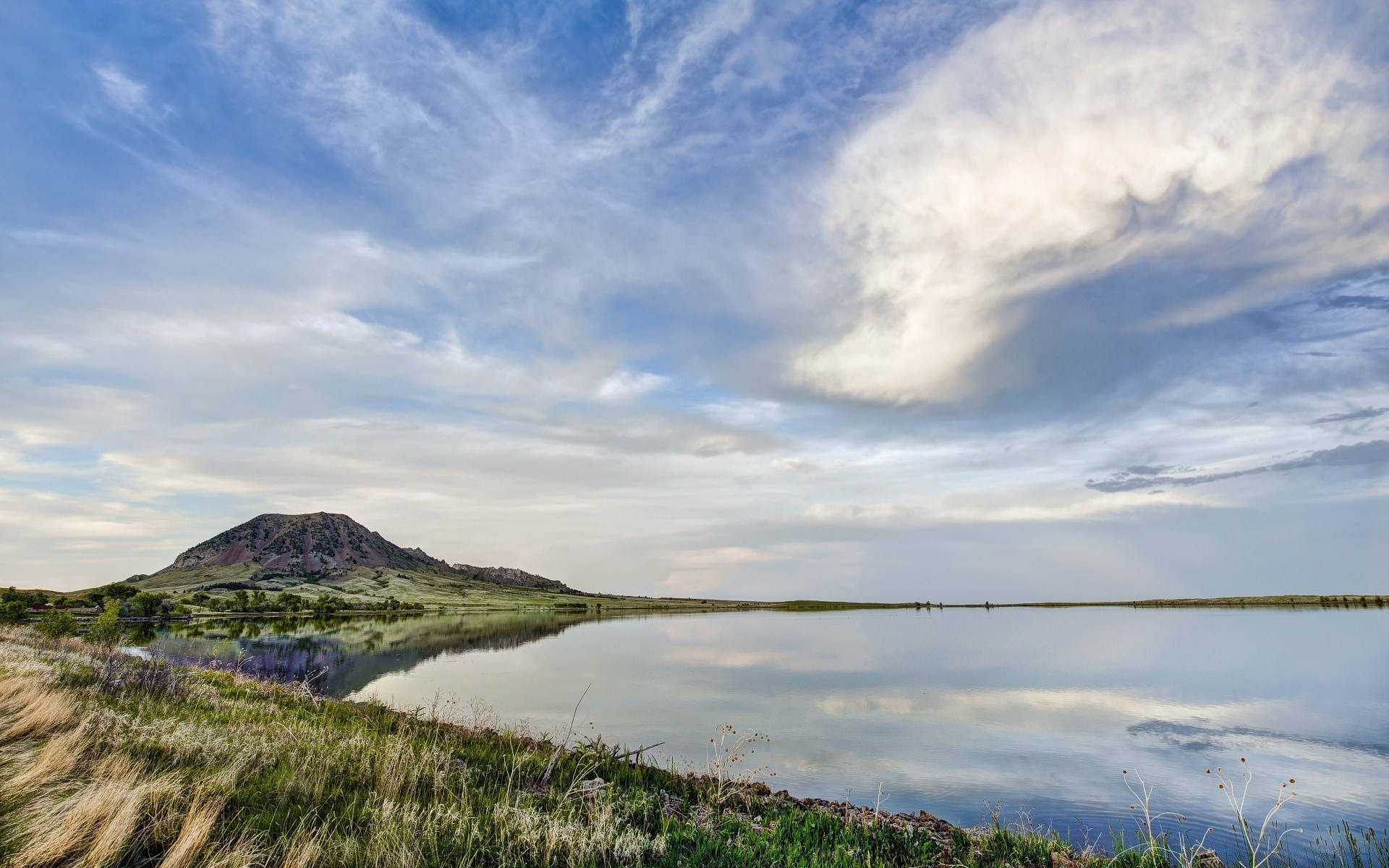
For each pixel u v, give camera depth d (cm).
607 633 9581
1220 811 1612
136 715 1334
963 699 3391
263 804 844
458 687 3756
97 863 585
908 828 1201
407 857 684
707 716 2900
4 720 1073
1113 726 2667
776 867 840
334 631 9306
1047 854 1084
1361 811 1592
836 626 11288
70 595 14275
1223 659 4938
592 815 938
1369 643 6025
